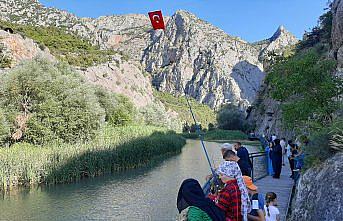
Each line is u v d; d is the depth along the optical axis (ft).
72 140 100.99
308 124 41.19
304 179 27.45
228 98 525.34
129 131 137.18
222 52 586.45
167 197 60.75
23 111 98.02
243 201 14.25
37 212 51.37
